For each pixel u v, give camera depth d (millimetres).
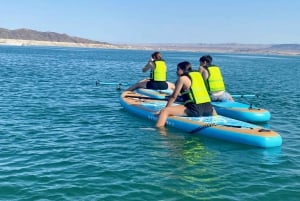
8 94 7332
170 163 3342
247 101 7508
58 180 2875
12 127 4578
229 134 4102
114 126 4770
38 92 7820
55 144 3885
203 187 2803
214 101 5676
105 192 2666
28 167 3156
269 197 2672
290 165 3408
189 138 4219
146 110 5285
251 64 30672
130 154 3582
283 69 23688
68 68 16562
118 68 18141
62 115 5426
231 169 3234
